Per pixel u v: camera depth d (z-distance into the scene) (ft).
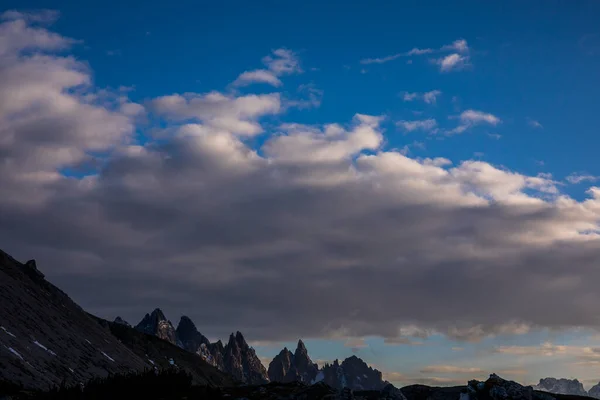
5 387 254.47
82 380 342.03
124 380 244.22
